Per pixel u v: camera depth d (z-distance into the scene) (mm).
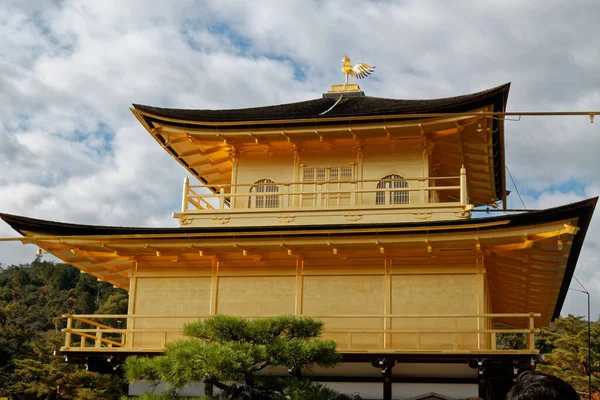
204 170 34781
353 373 25531
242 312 27375
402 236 25047
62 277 131750
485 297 27281
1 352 65625
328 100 32969
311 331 21297
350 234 25469
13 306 96625
